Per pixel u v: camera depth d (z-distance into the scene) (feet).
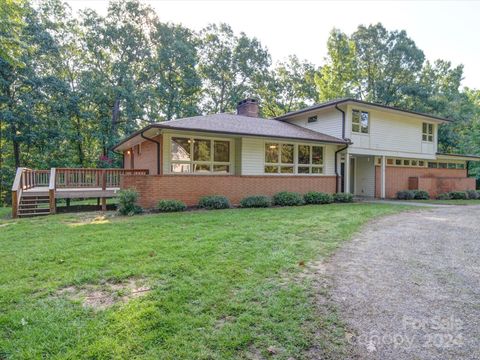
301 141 43.19
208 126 37.37
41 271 13.23
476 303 10.67
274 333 8.67
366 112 51.11
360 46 95.91
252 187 40.75
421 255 16.34
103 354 7.63
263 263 14.23
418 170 61.62
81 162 76.59
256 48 101.50
